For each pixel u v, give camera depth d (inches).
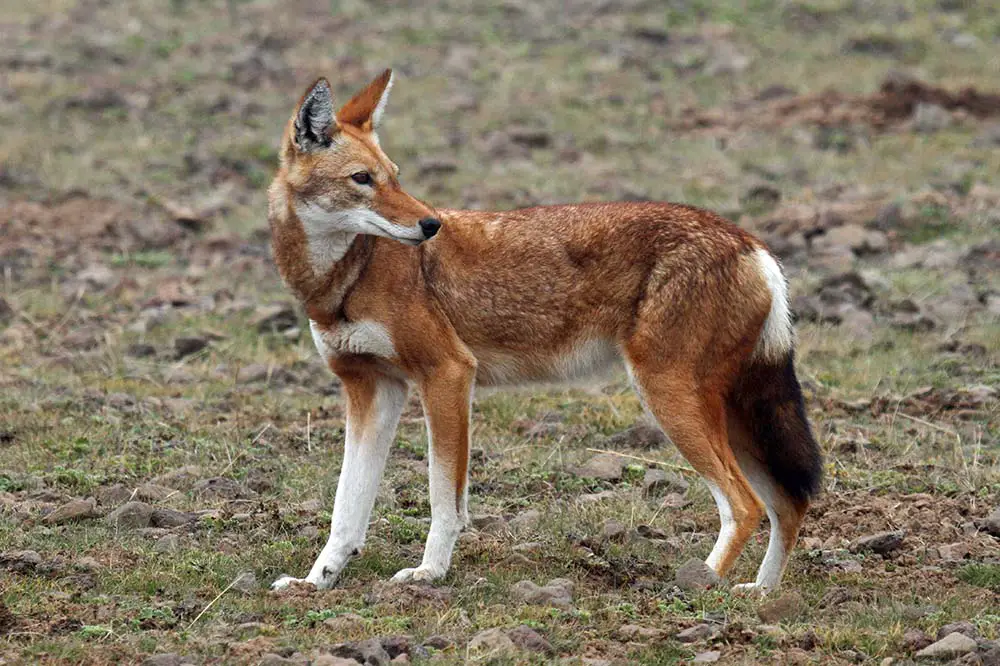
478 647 515.2
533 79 1777.8
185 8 2127.2
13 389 892.6
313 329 621.3
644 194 1355.8
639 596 584.7
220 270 1198.3
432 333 603.5
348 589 598.9
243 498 715.4
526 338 626.5
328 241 600.4
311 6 2140.7
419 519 688.4
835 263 1154.0
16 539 637.9
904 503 708.7
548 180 1417.3
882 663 507.5
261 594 585.9
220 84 1776.6
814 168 1433.3
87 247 1259.2
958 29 1916.8
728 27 1950.1
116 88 1740.9
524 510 706.8
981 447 795.4
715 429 608.4
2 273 1182.3
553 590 577.0
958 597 582.6
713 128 1600.6
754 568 634.2
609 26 1988.2
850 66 1781.5
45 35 1961.1
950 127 1553.9
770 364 618.5
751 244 620.4
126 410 853.2
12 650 515.2
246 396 895.7
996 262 1155.3
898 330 1003.3
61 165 1461.6
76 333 1020.5
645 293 612.1
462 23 2039.9
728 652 519.8
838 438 800.9
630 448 805.9
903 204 1266.0
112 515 668.1
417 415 861.2
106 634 533.0
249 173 1470.2
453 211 639.1
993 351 954.7
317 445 802.2
